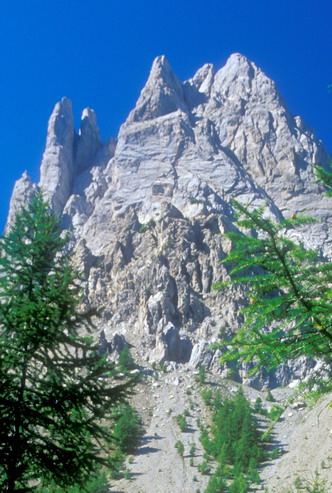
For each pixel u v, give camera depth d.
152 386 197.88
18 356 22.88
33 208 27.25
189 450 157.12
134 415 175.75
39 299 23.41
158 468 146.50
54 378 23.77
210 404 185.12
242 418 161.25
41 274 25.22
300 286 8.05
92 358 23.94
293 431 158.38
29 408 21.94
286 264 7.95
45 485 23.72
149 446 159.00
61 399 22.64
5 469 21.11
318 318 8.21
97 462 23.08
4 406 21.73
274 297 8.20
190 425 173.50
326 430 149.50
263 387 197.12
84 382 23.56
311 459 139.12
